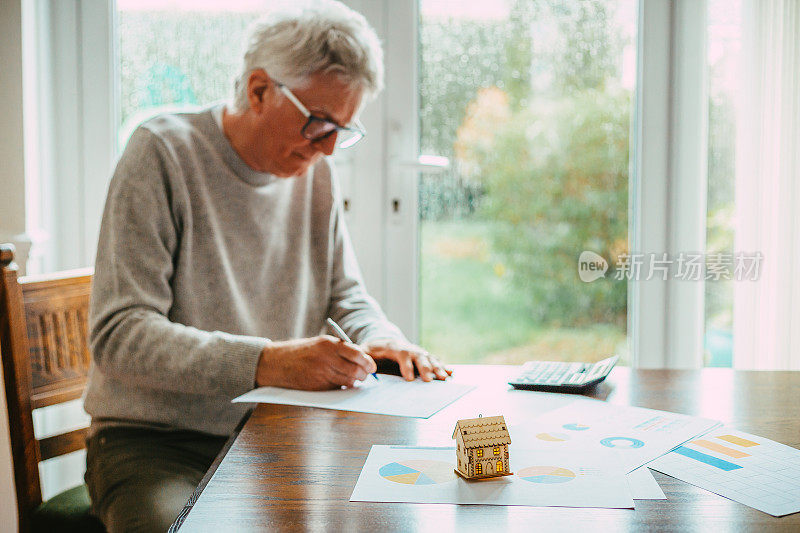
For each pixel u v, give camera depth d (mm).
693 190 1868
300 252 1433
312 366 1030
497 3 1838
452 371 1168
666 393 1032
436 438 830
